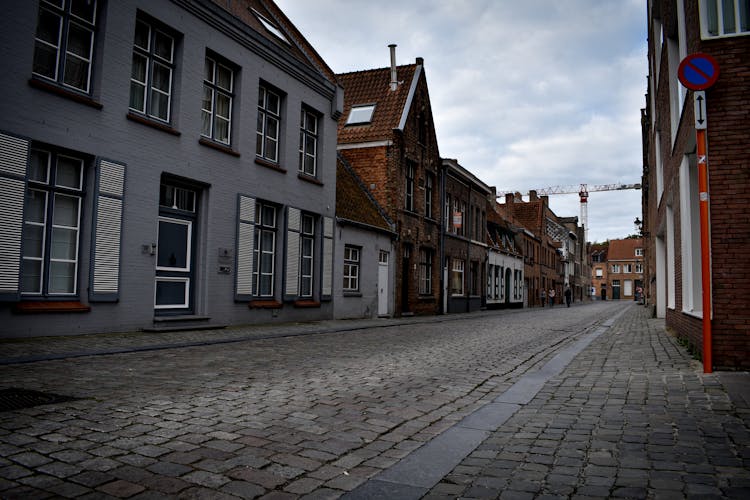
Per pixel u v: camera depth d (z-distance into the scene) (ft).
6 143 29.37
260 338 38.83
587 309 133.18
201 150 42.50
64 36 32.96
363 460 13.26
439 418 17.63
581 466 12.76
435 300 87.30
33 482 11.09
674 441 14.55
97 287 34.09
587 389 21.85
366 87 82.79
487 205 127.85
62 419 15.58
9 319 29.81
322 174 58.90
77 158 33.78
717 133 24.57
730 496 10.86
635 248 343.05
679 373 24.36
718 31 24.79
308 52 65.46
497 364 29.43
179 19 40.47
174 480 11.50
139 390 19.79
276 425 15.98
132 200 36.58
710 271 24.13
